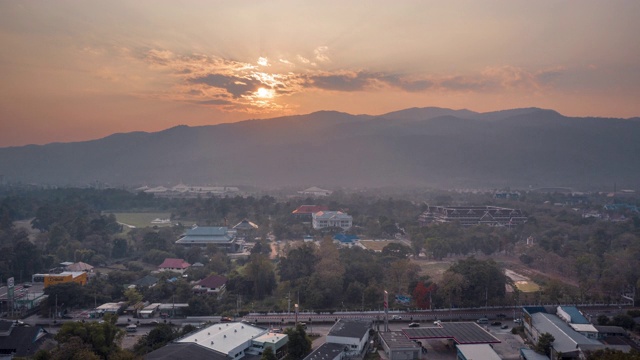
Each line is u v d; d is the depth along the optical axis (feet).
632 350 423.64
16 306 632.38
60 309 614.34
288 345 480.23
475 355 463.83
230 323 538.06
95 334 432.66
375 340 536.01
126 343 508.53
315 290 655.76
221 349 457.68
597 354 431.43
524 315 570.87
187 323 581.12
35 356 405.59
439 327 540.11
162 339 493.77
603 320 558.56
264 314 622.13
